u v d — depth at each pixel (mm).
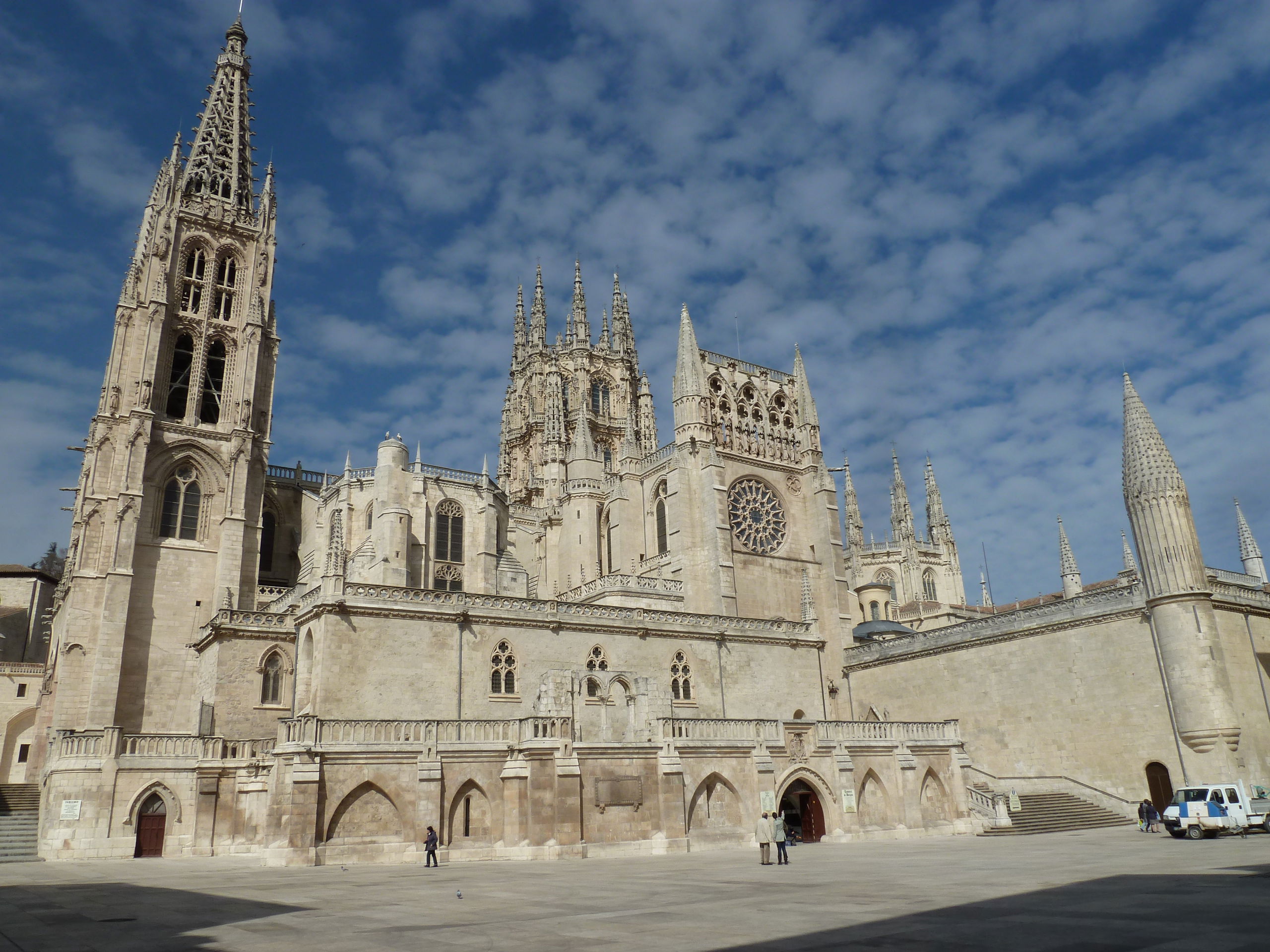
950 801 54031
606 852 42156
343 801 39000
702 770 46219
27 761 79500
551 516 91875
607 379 126250
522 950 15258
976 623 61125
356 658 48250
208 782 48344
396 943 16297
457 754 41531
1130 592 52281
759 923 17969
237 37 91562
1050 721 55594
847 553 115562
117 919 20484
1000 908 19094
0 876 35156
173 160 79375
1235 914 16969
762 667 65750
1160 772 49938
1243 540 83375
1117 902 19328
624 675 48094
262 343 79312
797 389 85812
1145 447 52156
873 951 14008
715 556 73062
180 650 66812
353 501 70562
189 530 70875
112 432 69312
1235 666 51562
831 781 49906
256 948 15938
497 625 53688
